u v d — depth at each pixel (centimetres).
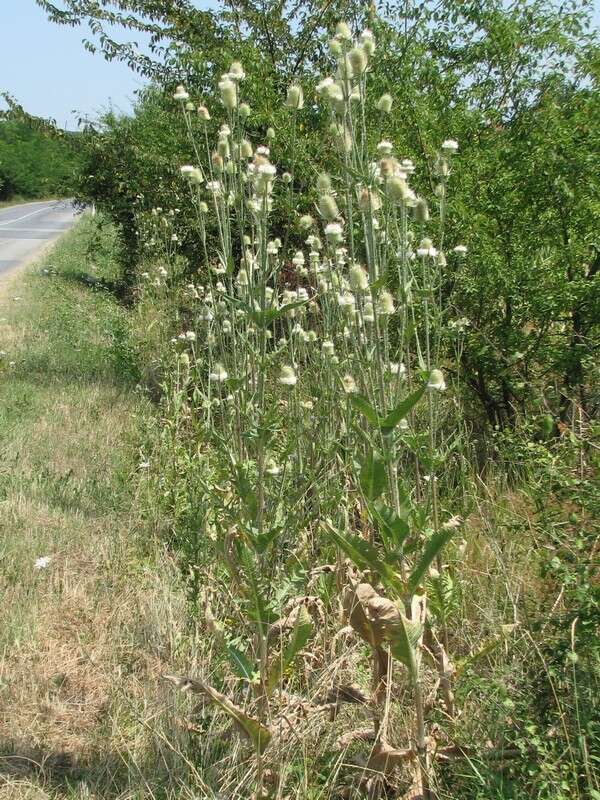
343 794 324
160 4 1082
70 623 471
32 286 1783
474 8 750
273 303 396
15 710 395
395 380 359
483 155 663
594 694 312
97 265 2111
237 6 1045
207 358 768
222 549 375
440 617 341
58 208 5181
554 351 604
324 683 351
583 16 702
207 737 355
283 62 1031
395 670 368
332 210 335
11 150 6062
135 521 599
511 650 355
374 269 322
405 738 332
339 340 459
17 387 974
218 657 400
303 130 871
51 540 567
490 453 595
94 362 1105
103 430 827
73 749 372
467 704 337
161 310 1012
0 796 337
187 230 1059
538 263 621
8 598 491
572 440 378
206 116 448
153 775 345
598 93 650
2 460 720
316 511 415
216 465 532
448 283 641
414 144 686
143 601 483
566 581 323
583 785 292
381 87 709
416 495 387
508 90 749
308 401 446
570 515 354
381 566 294
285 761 329
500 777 295
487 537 419
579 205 621
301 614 304
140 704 391
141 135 1335
